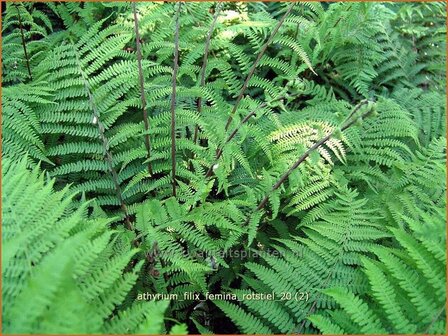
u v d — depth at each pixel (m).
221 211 2.26
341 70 3.45
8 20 3.12
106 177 2.61
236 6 3.49
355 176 2.68
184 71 2.70
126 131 2.51
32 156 2.59
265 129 2.86
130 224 2.44
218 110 2.79
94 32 2.82
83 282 1.67
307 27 3.27
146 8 3.11
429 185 2.54
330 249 2.17
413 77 3.65
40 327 1.23
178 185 2.61
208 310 2.33
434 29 3.84
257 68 3.33
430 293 1.87
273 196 2.27
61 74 2.65
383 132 2.82
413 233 2.18
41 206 1.80
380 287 1.79
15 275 1.53
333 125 2.79
